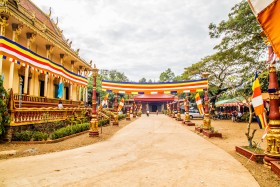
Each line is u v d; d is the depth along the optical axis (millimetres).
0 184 4770
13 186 4656
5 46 11859
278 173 5500
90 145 10266
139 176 5426
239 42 21984
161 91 18703
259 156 6914
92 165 6477
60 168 6113
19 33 14852
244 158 7645
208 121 15211
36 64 14594
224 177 5398
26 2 21344
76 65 28125
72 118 16828
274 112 6438
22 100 14406
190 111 40562
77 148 9445
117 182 4957
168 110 52812
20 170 5879
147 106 66875
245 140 12172
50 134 12406
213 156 7902
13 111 10398
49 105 18406
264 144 10648
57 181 4996
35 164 6559
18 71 16156
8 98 10406
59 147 9375
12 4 14523
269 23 3520
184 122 23969
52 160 7113
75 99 28203
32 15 17500
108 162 6879
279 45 3418
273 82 6566
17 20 13906
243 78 22672
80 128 14445
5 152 8047
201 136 13922
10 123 10227
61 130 11812
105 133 14828
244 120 27750
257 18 3602
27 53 13648
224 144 10797
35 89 18656
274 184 4934
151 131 16750
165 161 7078
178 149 9305
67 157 7594
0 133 9742
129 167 6281
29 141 10203
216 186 4762
